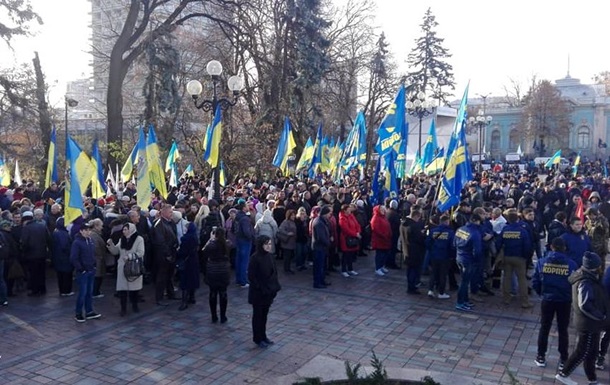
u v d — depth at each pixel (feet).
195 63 101.30
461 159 36.99
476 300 35.81
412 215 37.91
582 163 176.96
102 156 99.86
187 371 24.04
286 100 96.68
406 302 35.65
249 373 23.80
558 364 24.80
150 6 91.09
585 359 22.09
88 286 31.68
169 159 75.56
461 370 24.13
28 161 96.27
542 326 24.32
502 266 36.14
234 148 87.25
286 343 27.68
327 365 22.89
